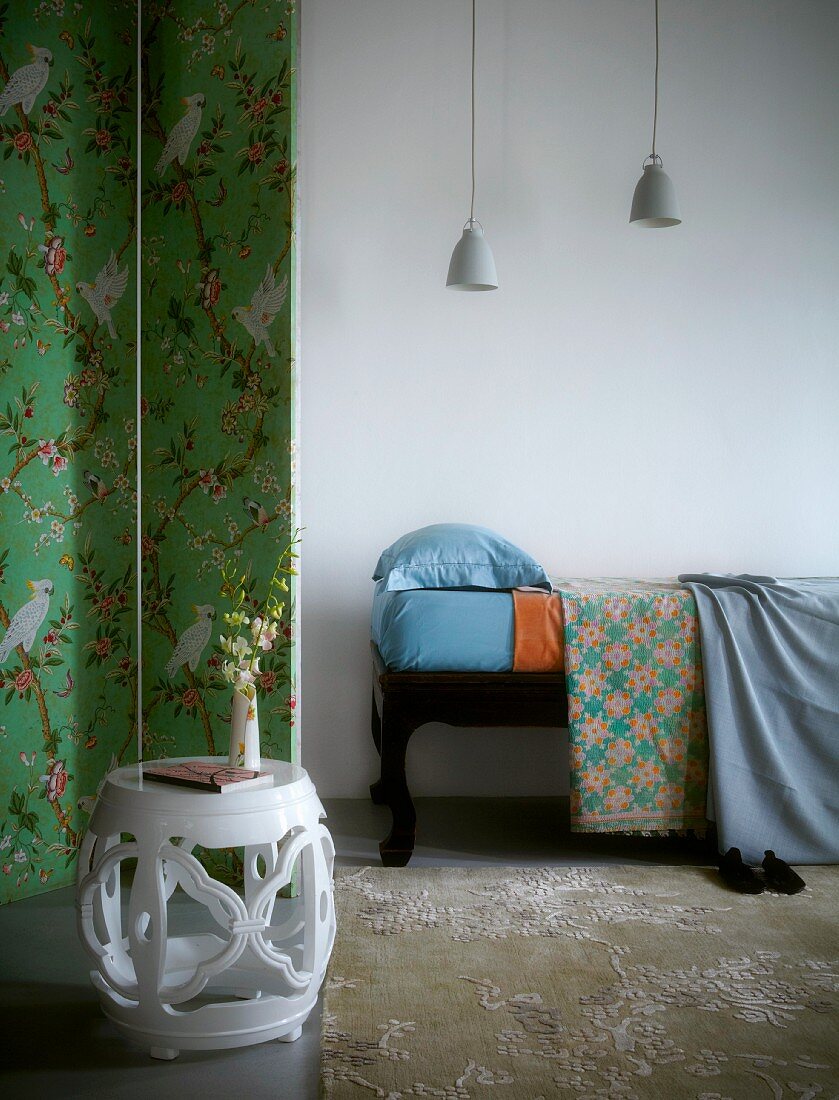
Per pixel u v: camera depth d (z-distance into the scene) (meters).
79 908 2.16
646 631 3.40
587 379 4.40
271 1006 2.15
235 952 2.07
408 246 4.34
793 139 4.43
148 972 2.08
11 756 3.02
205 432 3.18
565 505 4.41
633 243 4.40
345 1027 2.23
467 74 4.34
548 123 4.36
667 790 3.40
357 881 3.23
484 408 4.38
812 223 4.44
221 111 3.13
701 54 4.39
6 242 2.98
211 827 2.10
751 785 3.34
